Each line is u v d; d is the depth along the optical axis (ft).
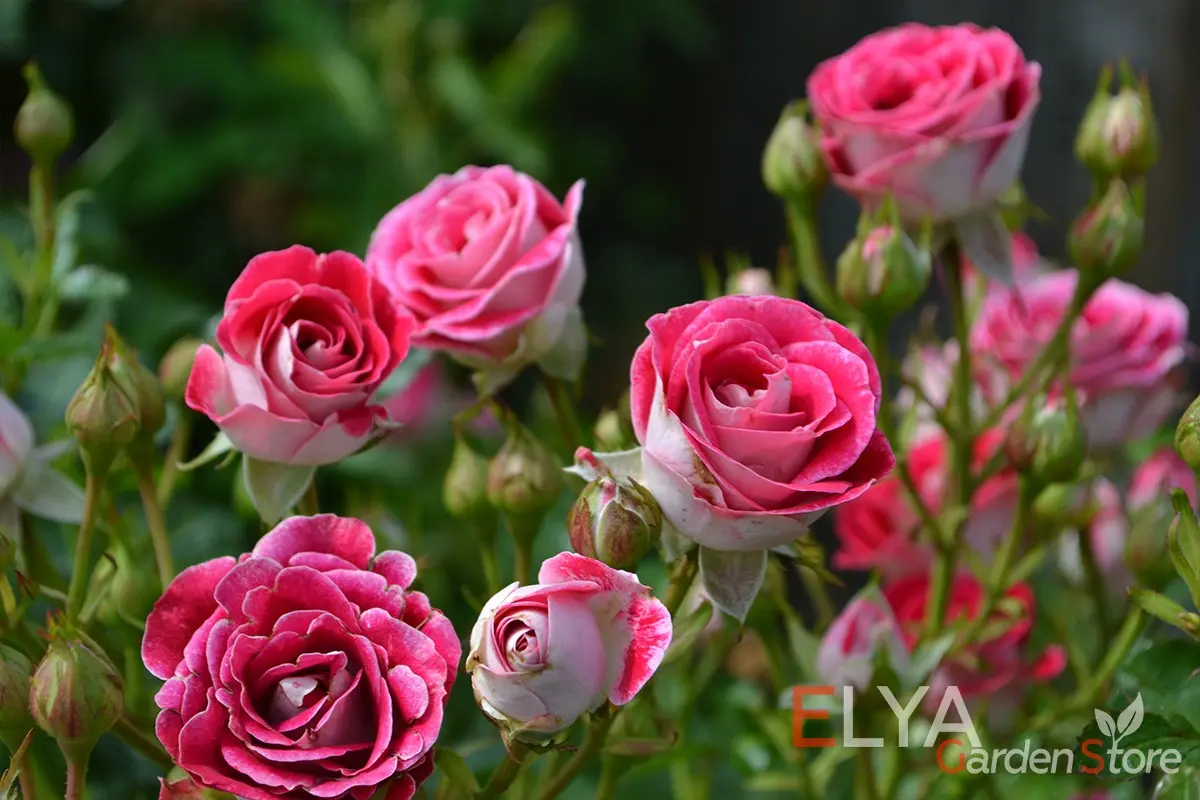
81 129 5.82
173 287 4.48
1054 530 2.76
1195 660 2.49
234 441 2.52
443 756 2.46
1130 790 2.79
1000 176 2.69
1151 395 2.90
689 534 2.43
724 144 7.36
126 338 3.87
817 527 4.75
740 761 2.86
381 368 2.51
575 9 6.78
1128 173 2.76
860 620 2.66
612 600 2.38
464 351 2.64
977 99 2.67
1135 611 2.69
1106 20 4.86
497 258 2.62
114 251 4.17
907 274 2.66
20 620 2.53
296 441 2.52
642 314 7.13
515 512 2.63
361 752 2.36
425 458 3.47
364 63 5.79
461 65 5.75
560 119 7.37
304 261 2.54
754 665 3.00
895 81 2.73
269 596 2.38
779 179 2.78
